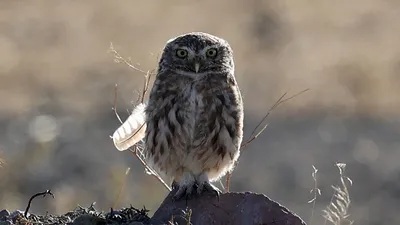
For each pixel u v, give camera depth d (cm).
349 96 2759
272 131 2398
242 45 3428
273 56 3306
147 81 1226
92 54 3397
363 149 2303
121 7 4172
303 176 2109
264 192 2016
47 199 1858
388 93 2805
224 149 1120
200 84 1116
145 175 1956
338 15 3962
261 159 2208
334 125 2478
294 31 3597
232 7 4081
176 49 1130
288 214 1046
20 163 2086
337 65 3116
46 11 4078
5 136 2375
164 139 1116
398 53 3322
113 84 2950
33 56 3369
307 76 2994
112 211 1062
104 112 2617
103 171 2094
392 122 2525
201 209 1067
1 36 3697
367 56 3259
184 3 4238
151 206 1702
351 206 1975
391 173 2145
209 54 1126
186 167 1123
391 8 4103
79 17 3978
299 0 4119
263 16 3503
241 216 1052
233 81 1134
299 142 2333
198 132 1109
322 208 1916
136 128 1162
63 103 2747
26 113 2617
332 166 2178
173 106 1114
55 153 2220
